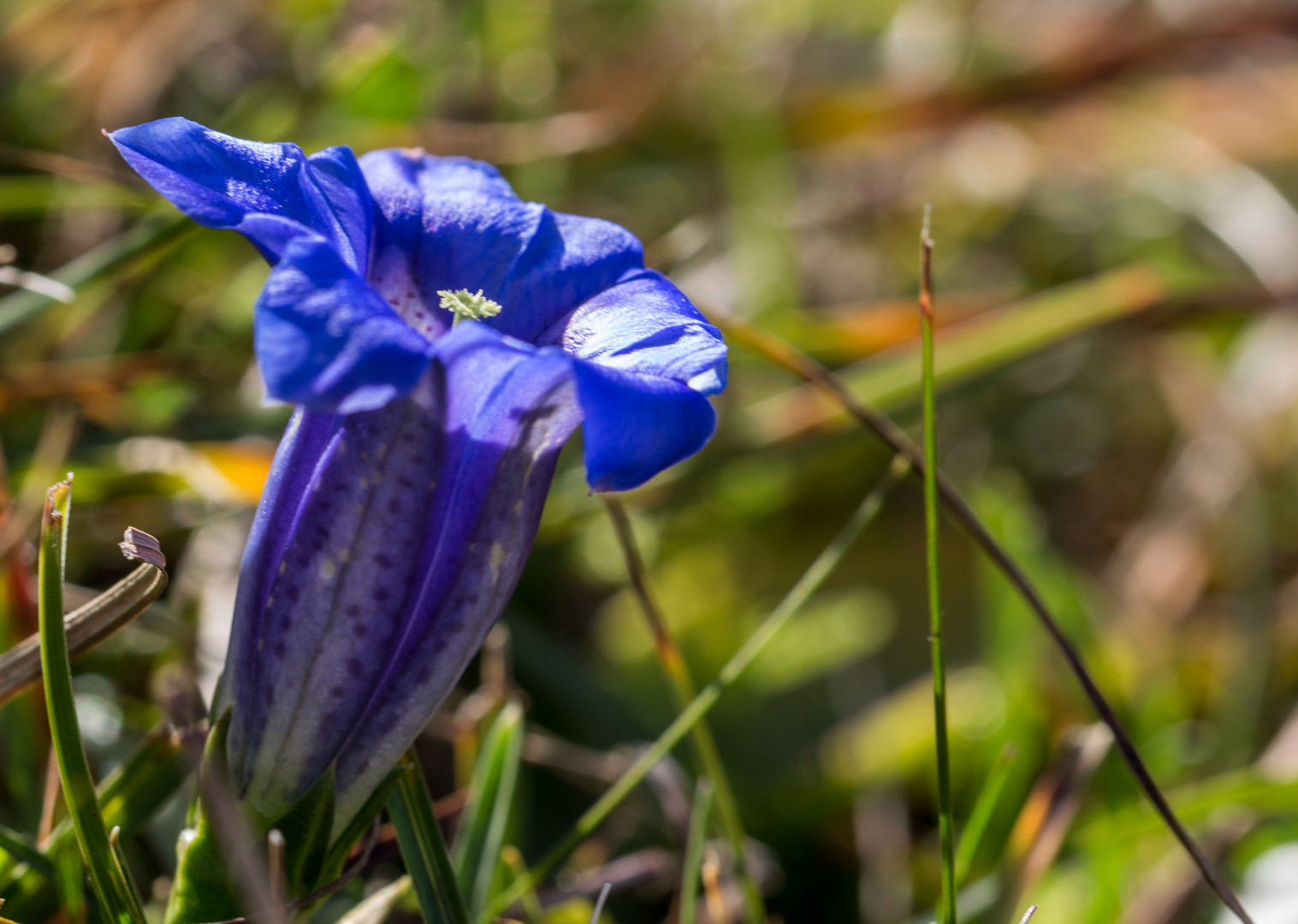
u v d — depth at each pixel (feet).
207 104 1.59
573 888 0.99
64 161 1.11
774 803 1.19
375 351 0.76
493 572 0.83
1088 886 1.06
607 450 0.78
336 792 0.83
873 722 1.24
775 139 1.75
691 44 1.95
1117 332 1.42
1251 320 1.64
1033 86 1.93
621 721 1.16
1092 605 1.33
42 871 0.89
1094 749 1.01
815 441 1.34
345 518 0.82
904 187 1.98
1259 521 1.42
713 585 1.42
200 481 1.10
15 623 0.98
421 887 0.87
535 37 1.80
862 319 1.49
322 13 1.65
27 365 1.25
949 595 1.46
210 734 0.83
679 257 1.49
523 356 0.79
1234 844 1.06
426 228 0.89
